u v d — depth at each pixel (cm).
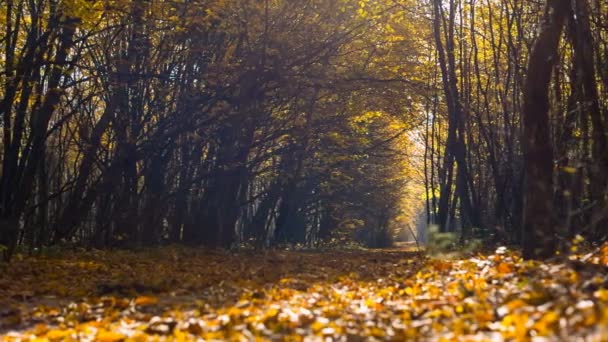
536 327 667
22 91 2275
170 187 3256
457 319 768
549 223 1366
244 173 3425
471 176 3145
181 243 3120
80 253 2277
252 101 2825
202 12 2450
